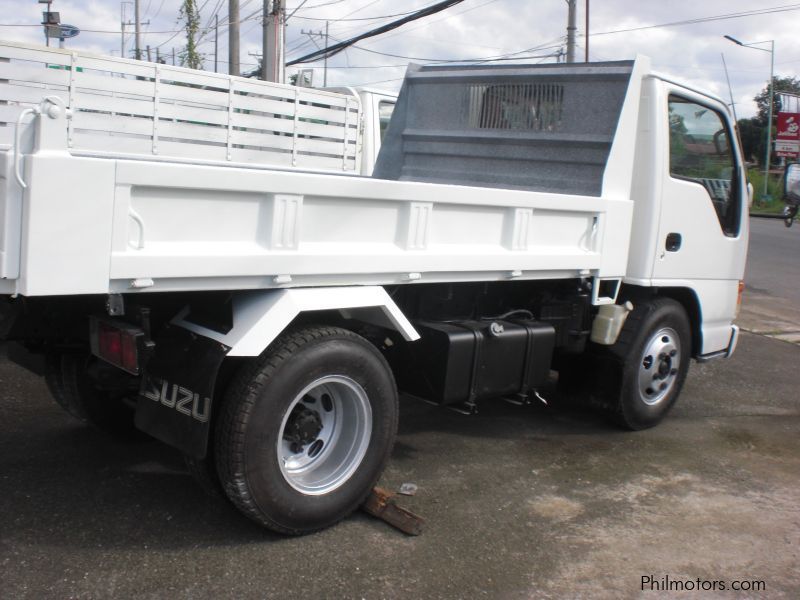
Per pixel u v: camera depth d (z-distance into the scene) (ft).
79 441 15.29
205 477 11.44
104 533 11.68
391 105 28.19
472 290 15.20
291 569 11.03
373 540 12.09
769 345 30.53
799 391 24.07
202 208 10.18
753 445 18.34
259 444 11.00
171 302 11.45
